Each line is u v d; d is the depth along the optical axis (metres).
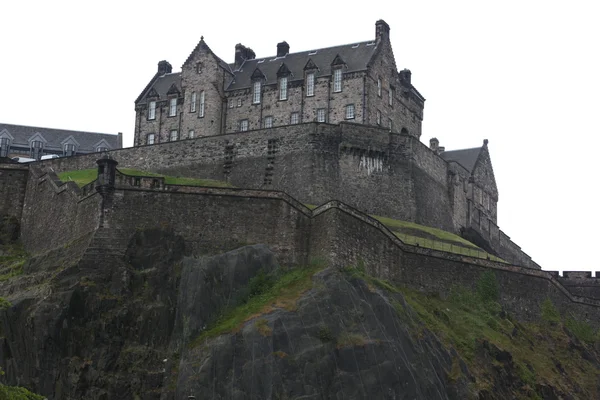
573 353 107.75
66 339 86.00
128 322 88.12
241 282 91.00
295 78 131.50
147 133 138.88
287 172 117.00
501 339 100.69
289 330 84.25
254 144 119.38
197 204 95.75
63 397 83.75
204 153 120.88
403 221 119.19
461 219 136.62
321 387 81.81
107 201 94.00
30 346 85.25
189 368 83.69
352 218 96.62
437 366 89.31
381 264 99.50
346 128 119.25
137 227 93.88
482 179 152.25
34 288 90.56
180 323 88.25
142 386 85.00
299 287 89.81
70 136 175.50
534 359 102.12
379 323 87.69
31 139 172.50
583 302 118.75
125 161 123.38
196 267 90.94
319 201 114.88
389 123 132.25
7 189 111.94
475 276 108.19
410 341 88.62
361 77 126.88
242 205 96.19
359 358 84.19
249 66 139.12
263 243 95.19
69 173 117.25
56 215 102.19
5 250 106.31
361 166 119.00
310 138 117.25
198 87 135.88
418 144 124.62
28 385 84.25
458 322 100.25
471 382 90.38
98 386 84.50
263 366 81.75
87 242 92.75
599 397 103.25
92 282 89.38
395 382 83.94
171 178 116.94
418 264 104.12
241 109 133.50
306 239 96.06
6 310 87.31
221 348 83.25
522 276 112.56
